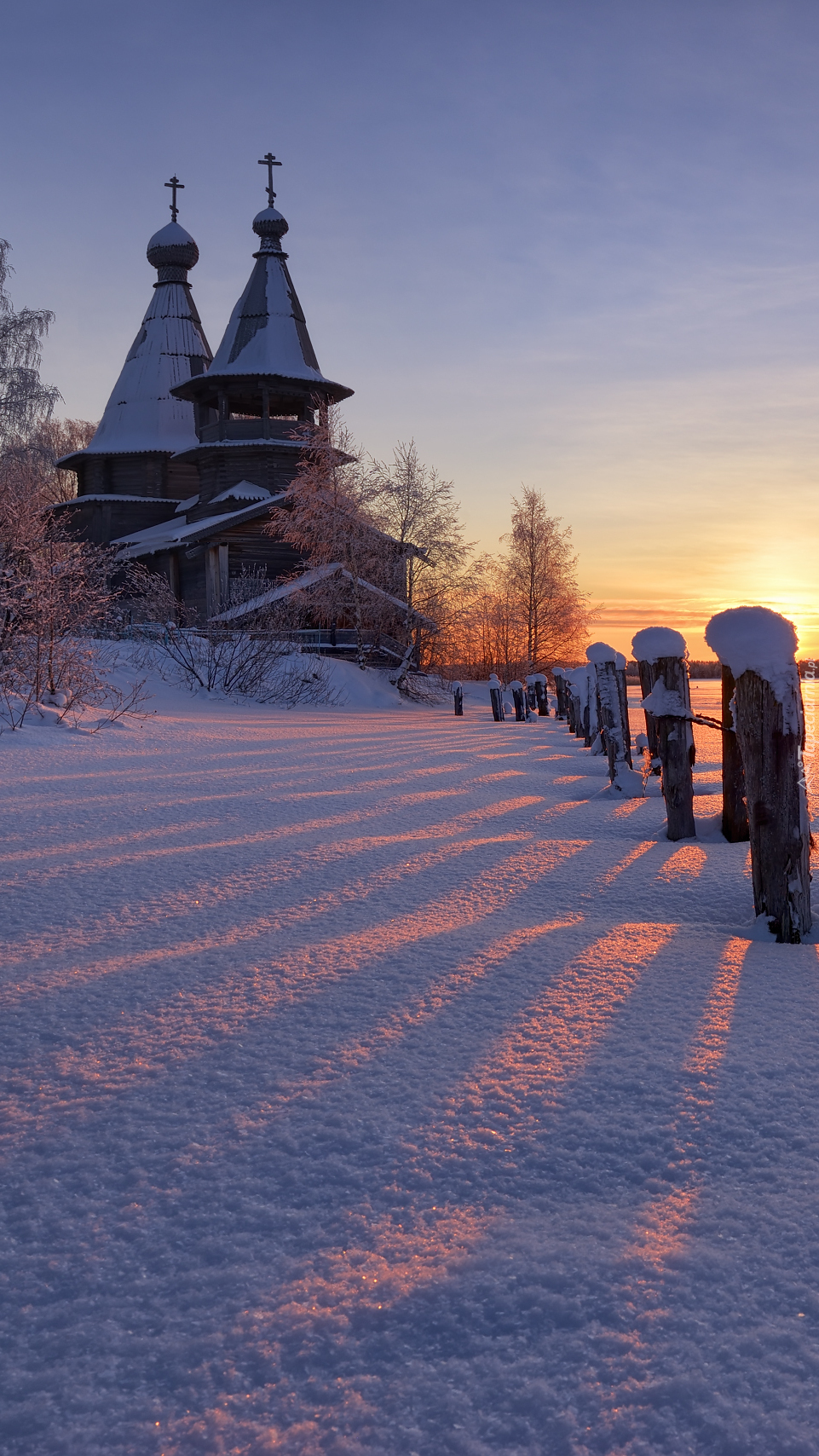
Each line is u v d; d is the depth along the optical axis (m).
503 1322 1.36
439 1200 1.69
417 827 5.68
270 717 15.05
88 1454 1.15
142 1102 2.09
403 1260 1.51
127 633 19.91
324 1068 2.26
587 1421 1.19
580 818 6.19
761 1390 1.23
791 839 3.40
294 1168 1.81
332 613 26.95
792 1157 1.82
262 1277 1.47
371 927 3.49
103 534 43.66
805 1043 2.39
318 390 37.97
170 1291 1.45
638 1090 2.13
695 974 2.98
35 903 3.79
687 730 5.48
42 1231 1.61
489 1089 2.14
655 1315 1.37
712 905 3.91
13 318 30.16
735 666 3.47
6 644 10.33
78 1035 2.47
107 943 3.27
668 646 5.46
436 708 24.67
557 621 40.72
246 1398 1.23
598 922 3.62
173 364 45.81
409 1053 2.35
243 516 31.42
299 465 29.98
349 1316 1.38
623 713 7.44
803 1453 1.13
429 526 27.84
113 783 7.14
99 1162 1.84
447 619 28.77
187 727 11.41
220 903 3.83
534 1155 1.84
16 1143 1.91
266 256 38.97
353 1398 1.23
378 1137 1.92
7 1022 2.55
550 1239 1.56
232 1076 2.22
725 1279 1.45
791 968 3.05
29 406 29.81
